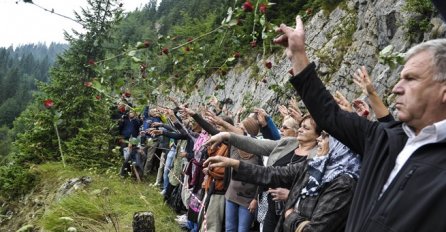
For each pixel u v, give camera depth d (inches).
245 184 178.7
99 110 425.1
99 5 406.9
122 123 413.1
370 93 101.3
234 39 125.6
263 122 187.6
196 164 219.6
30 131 459.8
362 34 578.6
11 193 422.3
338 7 701.9
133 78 126.4
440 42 66.9
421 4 439.5
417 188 61.7
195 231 229.1
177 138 247.0
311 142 141.2
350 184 102.7
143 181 373.1
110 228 219.5
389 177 68.8
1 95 2785.4
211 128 186.7
